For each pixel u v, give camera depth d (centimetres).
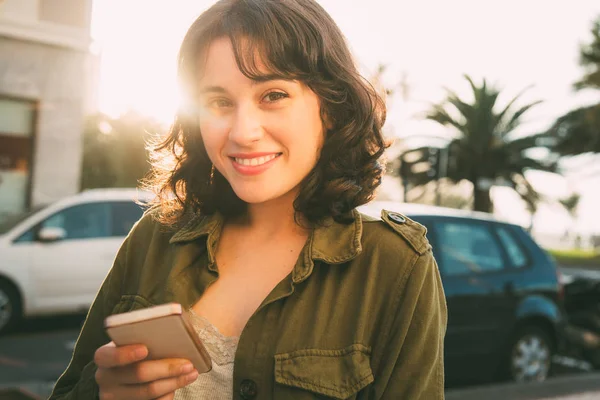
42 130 1070
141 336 88
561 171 2544
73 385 129
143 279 122
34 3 1037
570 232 3269
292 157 107
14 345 648
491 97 2503
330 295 108
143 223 132
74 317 793
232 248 119
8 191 1054
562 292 552
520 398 439
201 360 93
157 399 94
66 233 702
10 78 1032
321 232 111
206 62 108
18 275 672
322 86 107
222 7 109
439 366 107
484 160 2544
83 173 1464
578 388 470
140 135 1479
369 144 117
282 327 107
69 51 1080
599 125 2422
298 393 102
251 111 105
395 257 107
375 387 104
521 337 521
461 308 490
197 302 115
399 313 105
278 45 104
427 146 2472
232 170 109
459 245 511
